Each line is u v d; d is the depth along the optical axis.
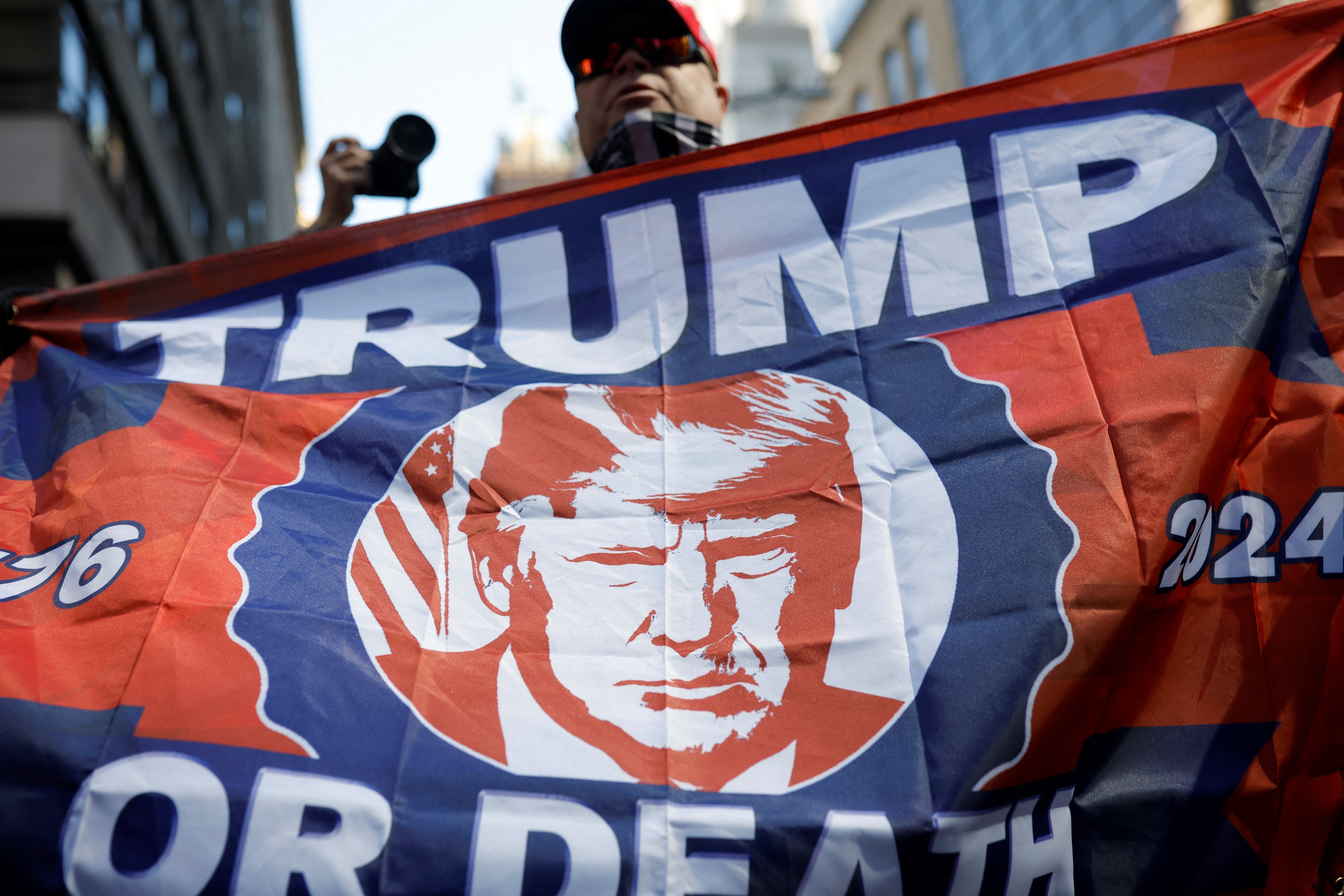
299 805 1.90
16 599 2.24
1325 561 2.29
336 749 1.99
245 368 2.88
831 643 2.16
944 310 2.69
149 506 2.41
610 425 2.63
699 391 2.68
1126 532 2.18
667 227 3.02
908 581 2.22
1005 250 2.75
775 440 2.53
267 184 34.75
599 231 3.06
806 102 36.78
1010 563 2.19
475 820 1.92
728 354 2.75
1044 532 2.21
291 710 2.03
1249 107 2.74
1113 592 2.12
